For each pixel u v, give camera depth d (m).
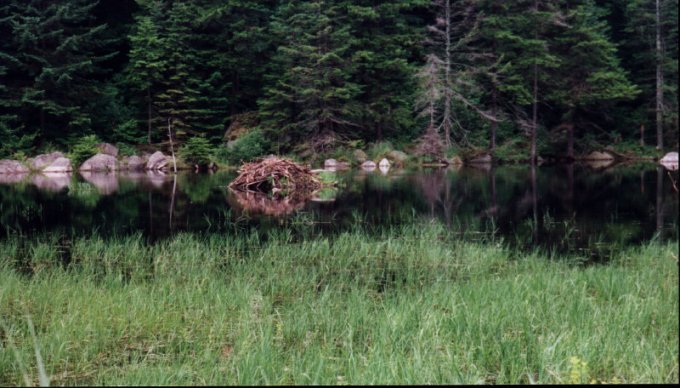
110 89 35.06
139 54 34.94
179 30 35.56
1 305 6.48
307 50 33.97
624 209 15.41
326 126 34.78
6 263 8.98
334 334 5.38
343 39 34.50
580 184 22.12
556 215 14.58
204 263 9.12
